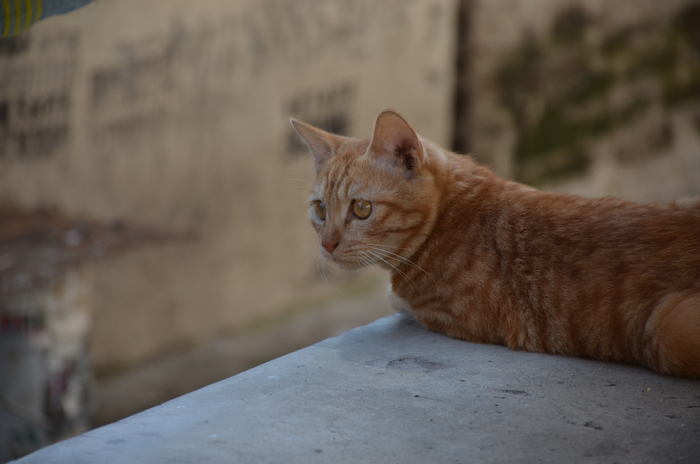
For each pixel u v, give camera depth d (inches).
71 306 245.8
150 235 290.0
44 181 270.1
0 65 256.8
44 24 265.3
